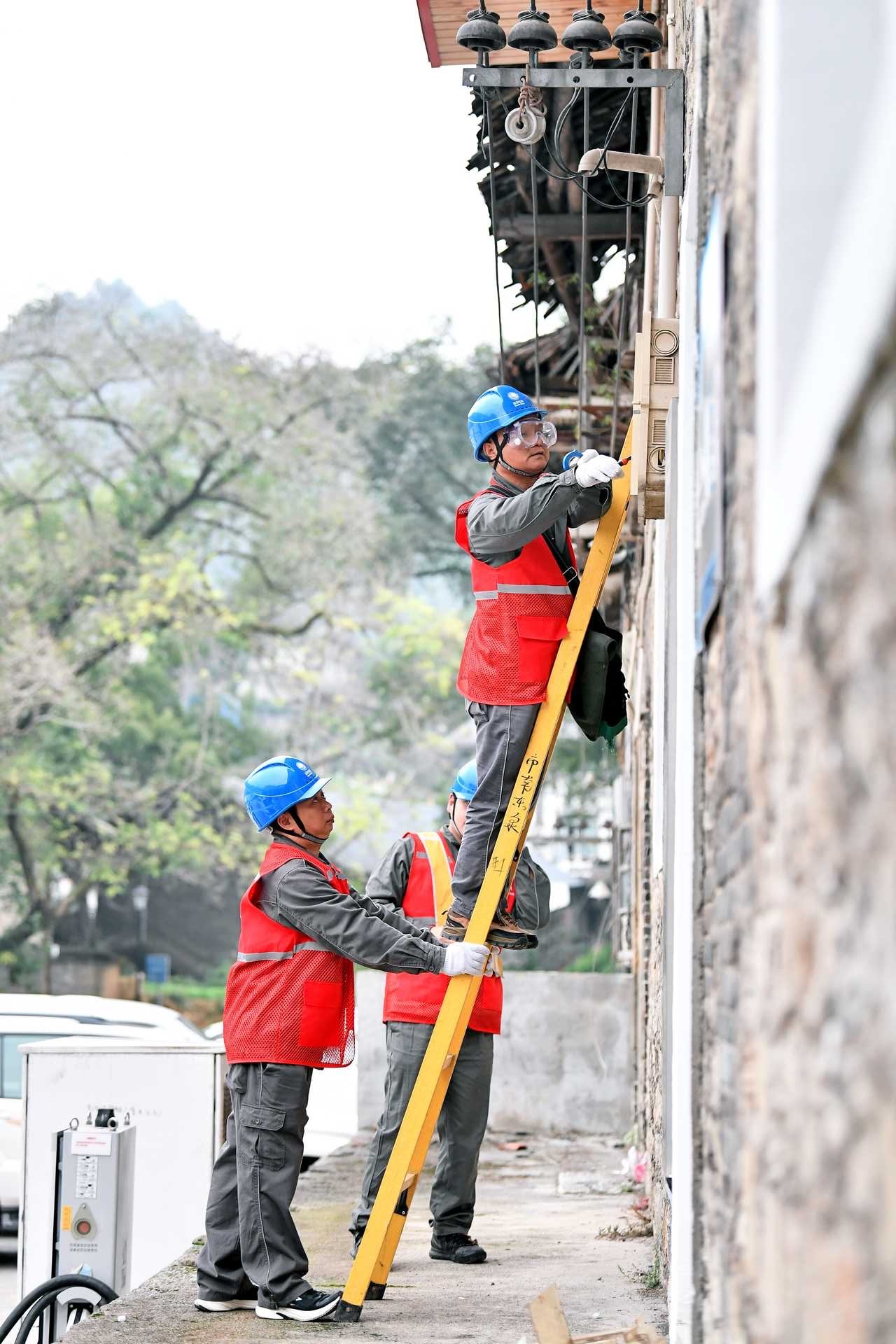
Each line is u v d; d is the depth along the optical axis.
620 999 15.59
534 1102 15.55
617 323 12.56
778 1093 2.52
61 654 43.53
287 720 54.47
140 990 49.28
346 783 47.81
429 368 54.34
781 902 2.49
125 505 47.25
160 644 47.25
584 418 13.17
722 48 4.05
